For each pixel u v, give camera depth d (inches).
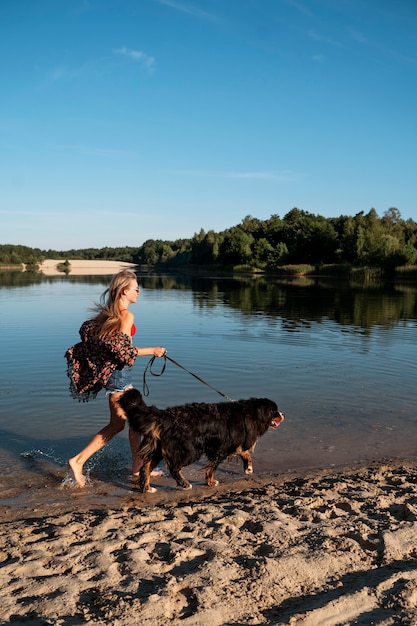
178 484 197.5
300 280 2052.2
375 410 292.0
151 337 526.6
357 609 113.4
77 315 711.1
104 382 195.9
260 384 343.3
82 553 138.8
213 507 174.2
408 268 2281.0
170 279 2116.1
